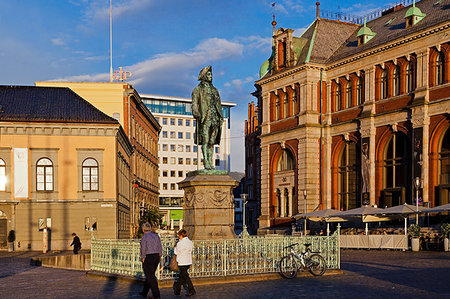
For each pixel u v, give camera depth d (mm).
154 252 14141
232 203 19344
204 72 20188
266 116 63594
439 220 42281
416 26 47969
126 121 63500
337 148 55812
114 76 69812
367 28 55031
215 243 17422
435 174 43656
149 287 14602
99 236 48062
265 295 14312
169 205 135875
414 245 33750
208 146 20094
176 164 138375
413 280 17297
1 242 46219
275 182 61750
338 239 19906
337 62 55406
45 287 17375
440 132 43594
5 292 16391
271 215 61969
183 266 14609
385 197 49062
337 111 56156
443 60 43875
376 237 36281
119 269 18938
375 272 20000
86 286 17219
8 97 50188
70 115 48719
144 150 78312
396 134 48656
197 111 20109
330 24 62594
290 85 59531
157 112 137750
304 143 56688
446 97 43094
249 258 17906
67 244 47344
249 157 85188
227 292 14906
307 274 18547
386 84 50281
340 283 16672
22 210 46875
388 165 49031
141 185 74000
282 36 61562
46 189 47625
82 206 48031
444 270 20422
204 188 19109
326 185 56031
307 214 45375
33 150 47469
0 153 46938
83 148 48281
